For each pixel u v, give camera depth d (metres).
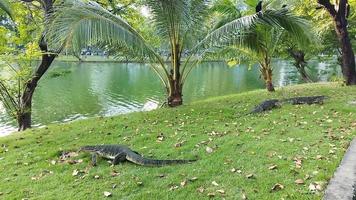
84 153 6.73
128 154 6.14
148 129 8.34
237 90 27.06
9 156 7.00
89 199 4.80
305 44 11.05
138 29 13.58
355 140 6.21
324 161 5.38
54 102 23.77
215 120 8.86
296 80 30.97
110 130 8.50
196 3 11.05
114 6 13.72
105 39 8.73
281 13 10.09
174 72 11.51
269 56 14.12
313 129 7.35
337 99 10.71
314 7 16.58
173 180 5.16
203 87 29.56
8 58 10.48
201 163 5.76
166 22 10.85
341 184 4.36
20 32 11.18
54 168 6.13
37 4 13.12
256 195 4.50
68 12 8.45
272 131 7.41
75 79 36.47
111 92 28.12
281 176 4.98
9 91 11.76
